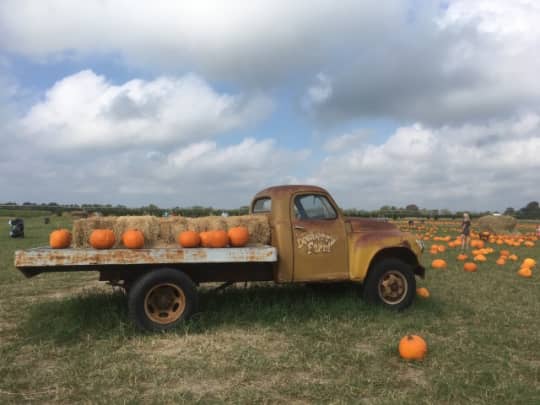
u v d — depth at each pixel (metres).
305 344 4.96
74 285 8.96
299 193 6.44
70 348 4.87
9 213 55.38
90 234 5.70
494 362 4.52
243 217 6.20
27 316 6.30
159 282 5.43
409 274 6.57
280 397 3.69
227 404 3.53
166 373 4.15
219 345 4.91
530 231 33.34
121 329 5.34
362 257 6.40
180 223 6.02
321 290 7.44
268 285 7.96
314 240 6.30
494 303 7.12
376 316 6.09
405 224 37.69
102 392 3.77
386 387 3.89
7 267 11.09
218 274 6.16
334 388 3.82
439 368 4.34
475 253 14.56
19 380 4.04
